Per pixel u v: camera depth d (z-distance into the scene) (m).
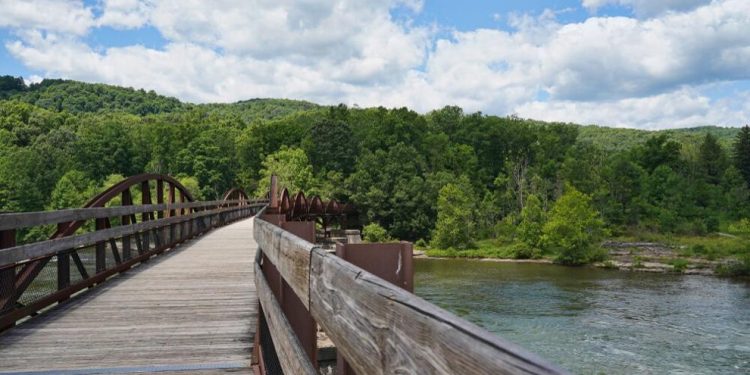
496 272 49.84
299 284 2.26
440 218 71.88
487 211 83.75
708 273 49.41
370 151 100.56
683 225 84.94
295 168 82.81
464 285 40.69
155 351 4.04
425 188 79.00
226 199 22.39
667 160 115.94
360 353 1.24
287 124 111.88
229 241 13.72
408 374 0.93
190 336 4.47
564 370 0.52
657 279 44.94
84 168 92.69
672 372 19.09
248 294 6.38
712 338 23.75
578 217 62.41
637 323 26.73
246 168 102.50
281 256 3.02
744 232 78.56
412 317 0.91
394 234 77.81
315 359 3.44
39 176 80.19
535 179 92.06
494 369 0.63
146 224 9.80
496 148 116.69
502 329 25.56
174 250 11.52
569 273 49.22
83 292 6.49
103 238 7.37
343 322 1.43
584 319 27.69
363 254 2.67
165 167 99.94
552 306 31.52
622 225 85.62
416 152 99.31
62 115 127.56
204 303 5.84
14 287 4.84
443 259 63.47
